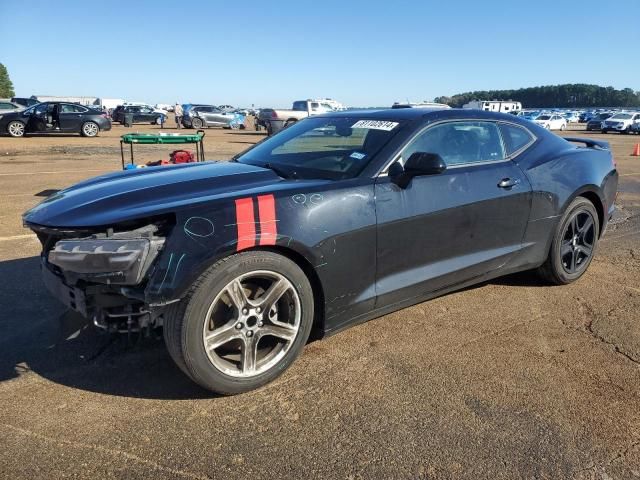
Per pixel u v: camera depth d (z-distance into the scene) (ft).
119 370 10.17
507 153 13.10
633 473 7.50
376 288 10.65
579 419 8.74
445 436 8.27
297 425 8.51
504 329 12.15
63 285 9.37
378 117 12.28
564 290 14.65
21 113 70.64
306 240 9.38
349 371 10.21
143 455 7.76
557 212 13.73
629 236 20.98
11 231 20.17
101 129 75.46
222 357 9.46
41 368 10.21
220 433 8.29
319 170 10.97
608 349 11.23
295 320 9.66
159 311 8.38
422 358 10.75
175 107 117.91
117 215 8.87
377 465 7.62
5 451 7.79
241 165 11.99
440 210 11.23
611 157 15.87
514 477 7.41
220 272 8.62
